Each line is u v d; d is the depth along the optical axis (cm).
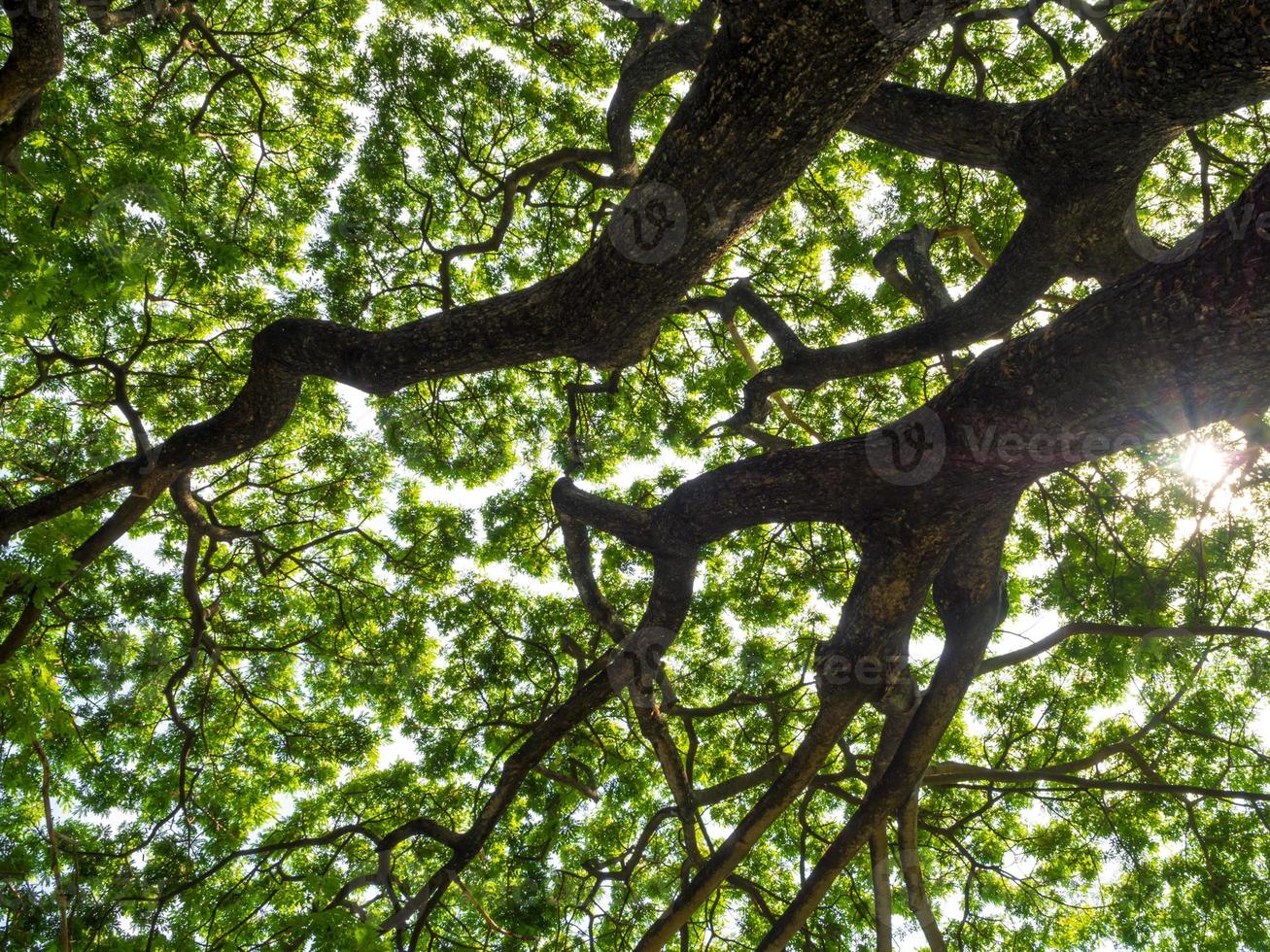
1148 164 429
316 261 902
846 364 641
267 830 830
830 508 488
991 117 458
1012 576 852
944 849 820
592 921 664
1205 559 777
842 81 318
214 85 801
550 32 916
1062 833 809
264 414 601
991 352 406
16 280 364
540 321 468
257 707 829
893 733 598
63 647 792
